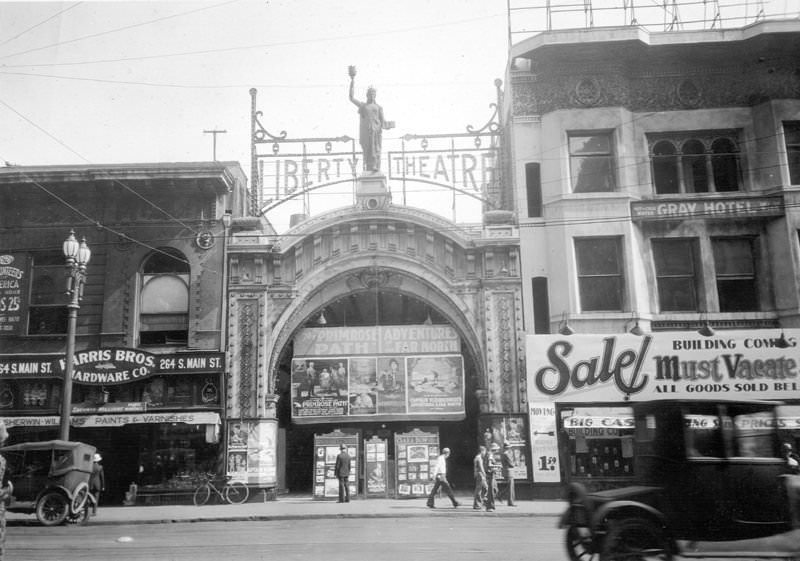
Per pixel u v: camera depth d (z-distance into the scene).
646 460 9.48
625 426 22.00
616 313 23.20
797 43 23.95
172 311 24.44
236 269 24.41
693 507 9.04
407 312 29.39
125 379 22.91
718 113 24.53
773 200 23.50
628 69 24.84
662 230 23.91
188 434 23.67
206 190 24.59
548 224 24.12
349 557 10.73
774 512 9.07
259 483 22.88
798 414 21.95
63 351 23.84
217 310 24.02
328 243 24.86
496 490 22.11
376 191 25.02
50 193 24.50
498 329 23.80
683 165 24.58
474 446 27.56
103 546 12.52
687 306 23.78
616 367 22.53
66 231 24.62
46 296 24.47
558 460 22.31
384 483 22.97
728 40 23.78
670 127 24.53
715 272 23.80
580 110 24.50
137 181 24.23
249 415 23.41
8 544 12.91
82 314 24.12
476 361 24.05
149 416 22.75
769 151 23.91
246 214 28.20
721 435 9.29
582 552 10.09
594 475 22.39
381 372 24.31
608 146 24.59
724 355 22.42
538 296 24.30
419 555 10.86
